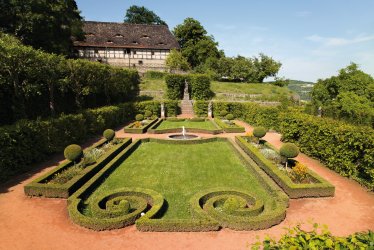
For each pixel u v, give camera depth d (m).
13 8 29.20
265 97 45.59
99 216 8.92
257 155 14.94
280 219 8.92
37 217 9.17
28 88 17.30
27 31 31.23
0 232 8.25
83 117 21.89
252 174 13.77
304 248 3.76
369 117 24.69
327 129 14.99
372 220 9.23
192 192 11.55
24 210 9.67
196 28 68.00
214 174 13.77
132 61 54.06
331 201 10.69
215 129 25.75
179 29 68.56
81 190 10.70
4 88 17.03
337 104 31.14
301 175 12.06
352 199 10.88
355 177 12.86
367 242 3.88
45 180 11.60
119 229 8.48
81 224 8.55
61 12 33.84
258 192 11.58
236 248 7.59
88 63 25.47
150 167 14.77
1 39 17.22
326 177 13.38
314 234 4.05
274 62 60.53
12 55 15.89
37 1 29.91
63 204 10.16
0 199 10.55
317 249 3.68
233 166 15.03
